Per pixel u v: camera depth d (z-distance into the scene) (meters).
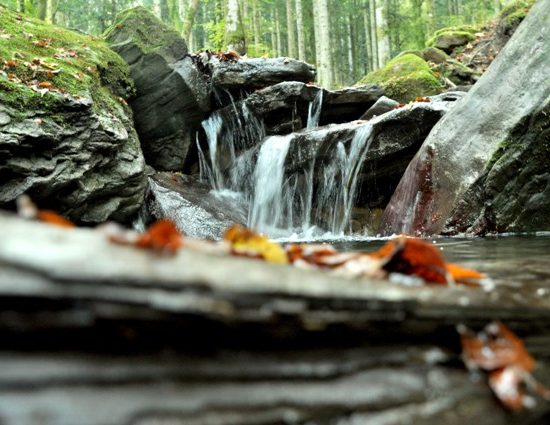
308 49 33.91
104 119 7.70
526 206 6.19
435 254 1.68
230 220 9.40
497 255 3.78
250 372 1.01
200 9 37.00
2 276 0.88
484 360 1.25
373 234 9.23
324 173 9.87
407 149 9.12
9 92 6.48
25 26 8.45
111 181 7.79
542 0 7.01
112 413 0.84
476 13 33.72
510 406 1.13
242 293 1.04
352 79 35.78
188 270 1.09
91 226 7.85
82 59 8.55
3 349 0.85
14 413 0.78
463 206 6.55
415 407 1.08
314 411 1.00
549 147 6.03
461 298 1.50
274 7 33.38
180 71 10.44
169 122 10.62
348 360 1.14
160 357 0.95
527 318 1.49
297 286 1.17
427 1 24.23
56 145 6.81
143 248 1.17
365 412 1.04
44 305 0.87
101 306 0.89
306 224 10.02
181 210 9.09
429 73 14.34
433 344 1.31
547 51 6.43
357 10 34.44
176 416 0.88
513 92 6.60
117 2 31.00
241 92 11.41
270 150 10.42
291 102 10.88
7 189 6.39
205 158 11.38
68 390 0.84
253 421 0.93
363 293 1.26
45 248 1.02
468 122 7.05
